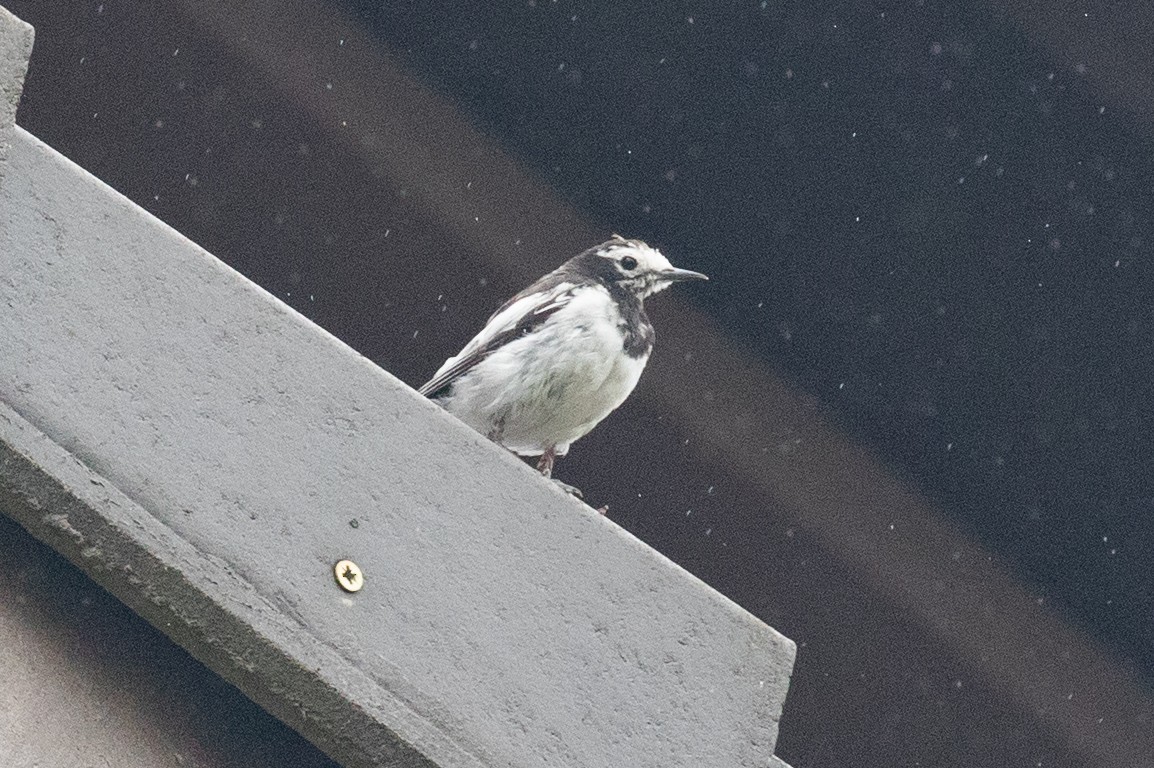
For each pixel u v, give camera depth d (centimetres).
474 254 1775
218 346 571
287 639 538
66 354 552
